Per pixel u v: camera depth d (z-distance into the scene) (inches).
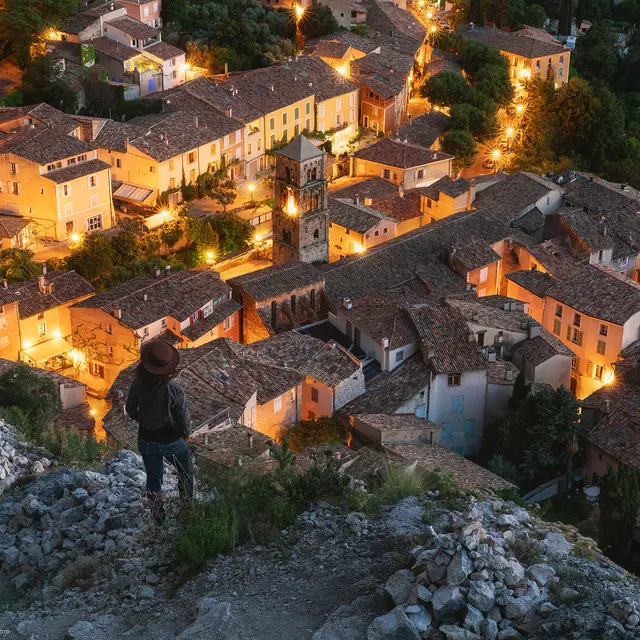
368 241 4537.4
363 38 6520.7
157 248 4377.5
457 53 7066.9
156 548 887.1
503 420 3213.6
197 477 1069.1
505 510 887.1
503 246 4473.4
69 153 4436.5
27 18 5354.3
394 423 2878.9
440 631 697.0
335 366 3080.7
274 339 3228.3
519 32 7593.5
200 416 2517.2
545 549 799.1
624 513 2078.0
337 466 1001.5
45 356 3604.8
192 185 4953.3
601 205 4781.0
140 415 909.2
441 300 3602.4
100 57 5462.6
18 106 5108.3
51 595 840.3
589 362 3782.0
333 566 823.1
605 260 4446.4
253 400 2832.2
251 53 6127.0
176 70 5748.0
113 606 808.9
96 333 3435.0
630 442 2802.7
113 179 4840.1
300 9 6569.9
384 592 750.5
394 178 5349.4
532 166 5925.2
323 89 5753.0
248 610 766.5
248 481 979.9
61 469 1065.5
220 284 3720.5
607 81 7736.2
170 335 3508.9
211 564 839.7
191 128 4982.8
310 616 754.2
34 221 4382.4
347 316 3430.1
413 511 906.1
